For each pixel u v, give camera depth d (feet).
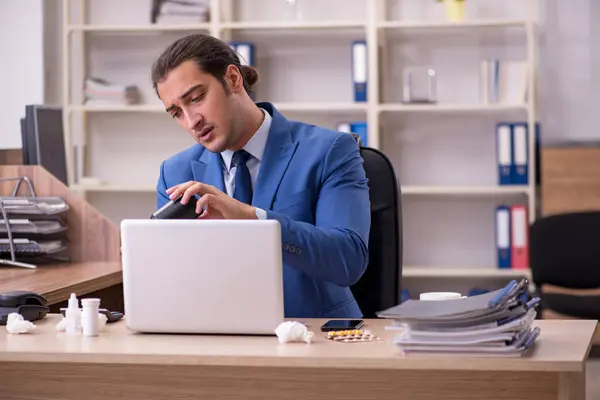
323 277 8.50
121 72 21.63
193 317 7.33
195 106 8.55
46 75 21.31
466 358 6.38
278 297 7.21
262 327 7.25
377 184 10.04
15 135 21.25
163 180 9.68
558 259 17.69
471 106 19.83
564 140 20.47
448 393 6.99
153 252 7.33
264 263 7.18
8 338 7.41
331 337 7.22
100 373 7.39
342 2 20.99
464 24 19.84
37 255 12.12
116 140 21.79
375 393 7.07
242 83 8.86
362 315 9.94
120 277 11.48
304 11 21.09
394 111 21.06
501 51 20.70
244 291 7.23
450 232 21.09
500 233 19.98
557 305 17.43
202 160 9.52
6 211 12.13
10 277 10.80
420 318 6.49
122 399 7.37
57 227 12.40
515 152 19.88
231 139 8.80
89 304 7.46
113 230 12.60
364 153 10.18
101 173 21.83
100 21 21.61
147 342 7.14
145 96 21.62
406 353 6.51
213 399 7.26
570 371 6.50
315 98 21.08
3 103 21.29
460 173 20.98
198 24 20.39
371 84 19.98
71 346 7.02
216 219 7.45
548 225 17.79
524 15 20.57
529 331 6.95
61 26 21.35
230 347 6.88
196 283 7.29
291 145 9.27
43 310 8.39
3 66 21.29
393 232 10.02
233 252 7.20
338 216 8.93
